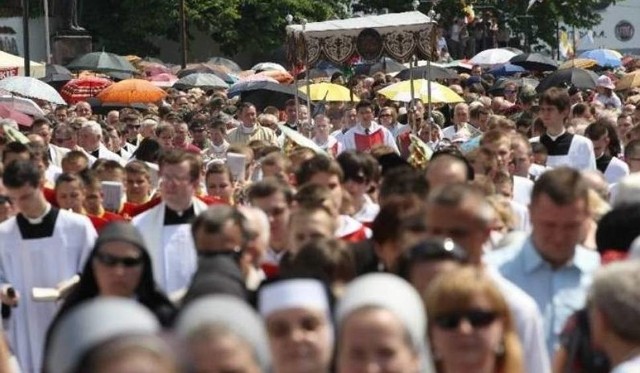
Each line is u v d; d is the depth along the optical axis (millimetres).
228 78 79875
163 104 59062
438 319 12281
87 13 118062
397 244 15820
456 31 109062
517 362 12461
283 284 12562
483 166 23625
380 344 11312
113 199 24250
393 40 44250
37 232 21781
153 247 21375
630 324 11914
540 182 15562
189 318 10047
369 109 42344
